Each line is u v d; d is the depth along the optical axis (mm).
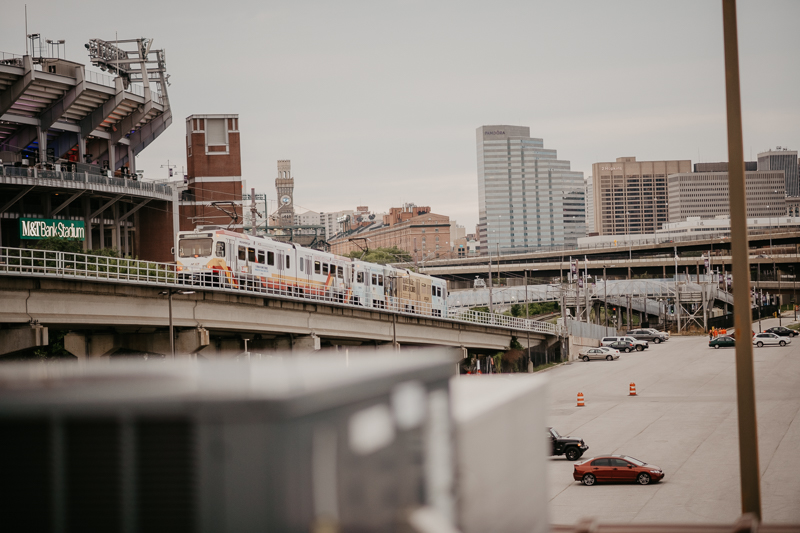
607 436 46312
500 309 152375
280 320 61750
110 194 97000
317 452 3656
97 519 3707
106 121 103250
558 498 32656
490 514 5711
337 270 68125
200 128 124562
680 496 31469
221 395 3537
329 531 3699
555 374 84312
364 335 71750
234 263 55500
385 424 4227
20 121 92062
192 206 123812
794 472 34281
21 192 86688
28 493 3777
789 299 199250
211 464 3561
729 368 77750
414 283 80562
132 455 3652
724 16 9141
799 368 74188
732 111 8984
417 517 4445
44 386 3852
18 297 44438
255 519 3494
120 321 50219
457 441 5156
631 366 86062
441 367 4961
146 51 108938
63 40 97062
